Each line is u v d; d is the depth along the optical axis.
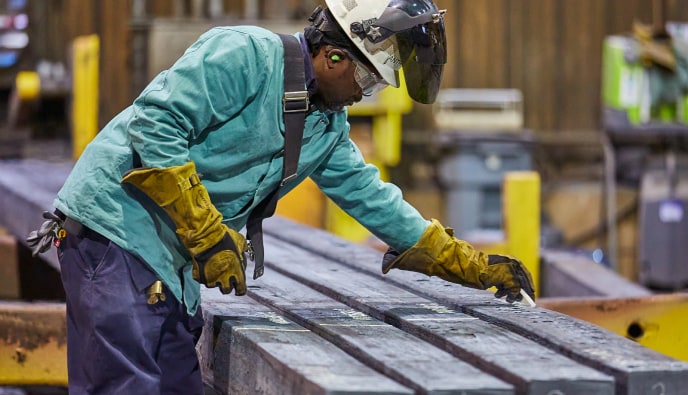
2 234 13.59
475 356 4.85
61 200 5.41
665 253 19.50
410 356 4.84
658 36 18.97
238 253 5.04
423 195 21.53
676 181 19.89
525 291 6.15
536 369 4.55
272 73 5.16
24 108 19.08
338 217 18.02
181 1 19.75
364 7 5.23
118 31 20.67
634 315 8.40
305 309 6.18
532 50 22.20
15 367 7.65
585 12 22.27
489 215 19.98
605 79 19.52
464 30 22.00
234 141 5.23
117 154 5.28
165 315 5.44
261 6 20.06
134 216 5.27
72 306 5.43
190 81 5.00
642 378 4.52
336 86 5.34
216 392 6.07
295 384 4.54
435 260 6.12
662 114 19.14
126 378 5.25
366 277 7.43
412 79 5.39
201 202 4.97
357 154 6.03
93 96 17.30
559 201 21.91
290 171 5.39
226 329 5.74
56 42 20.89
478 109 20.58
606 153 19.91
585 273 11.59
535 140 20.17
